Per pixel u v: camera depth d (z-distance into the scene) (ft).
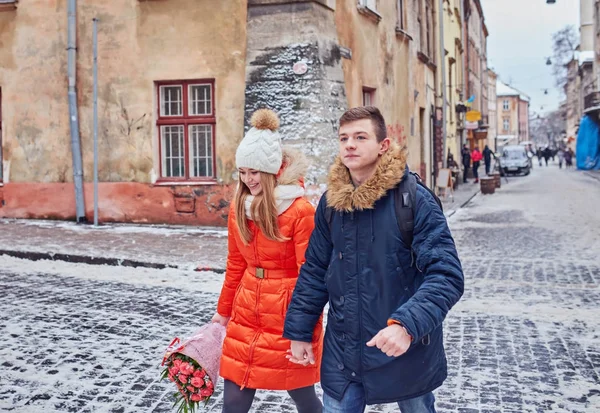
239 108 42.91
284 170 11.08
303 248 10.88
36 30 46.93
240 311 11.26
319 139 41.01
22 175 48.16
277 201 10.87
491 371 17.16
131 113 45.14
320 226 9.92
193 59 43.62
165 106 45.09
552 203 69.92
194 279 28.55
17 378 16.51
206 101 44.29
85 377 16.62
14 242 36.58
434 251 8.72
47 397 15.28
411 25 66.64
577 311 23.38
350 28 48.24
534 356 18.39
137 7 44.45
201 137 44.50
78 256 32.58
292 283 11.09
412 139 67.10
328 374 9.50
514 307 24.04
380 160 9.15
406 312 8.23
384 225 9.02
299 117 41.06
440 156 85.51
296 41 41.37
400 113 62.39
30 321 21.72
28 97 47.55
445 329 21.24
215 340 11.35
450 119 102.68
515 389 15.88
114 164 45.78
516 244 40.06
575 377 16.67
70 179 47.01
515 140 367.66
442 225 8.89
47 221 47.01
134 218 45.65
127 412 14.44
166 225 44.73
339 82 43.96
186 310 23.34
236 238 11.39
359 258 9.14
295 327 10.03
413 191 9.04
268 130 10.98
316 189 40.73
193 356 10.88
